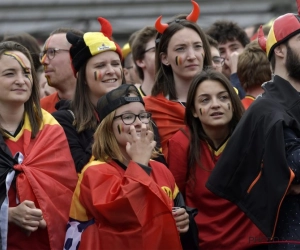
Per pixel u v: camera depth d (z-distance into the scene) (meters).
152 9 29.69
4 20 30.23
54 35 15.87
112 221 11.80
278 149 11.59
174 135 13.73
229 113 13.39
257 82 15.12
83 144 13.54
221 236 12.86
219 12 28.86
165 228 11.74
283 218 11.77
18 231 12.31
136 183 11.70
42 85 17.55
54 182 12.59
